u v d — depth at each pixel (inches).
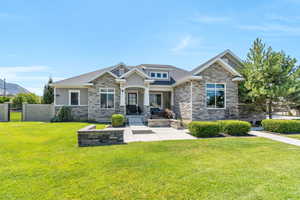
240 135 402.0
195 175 166.4
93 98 681.6
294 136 380.8
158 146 285.9
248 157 224.4
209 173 171.5
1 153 240.7
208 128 385.1
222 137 378.6
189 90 606.2
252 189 139.7
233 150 260.7
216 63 603.2
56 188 141.8
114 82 697.6
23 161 206.4
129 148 271.6
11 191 136.6
